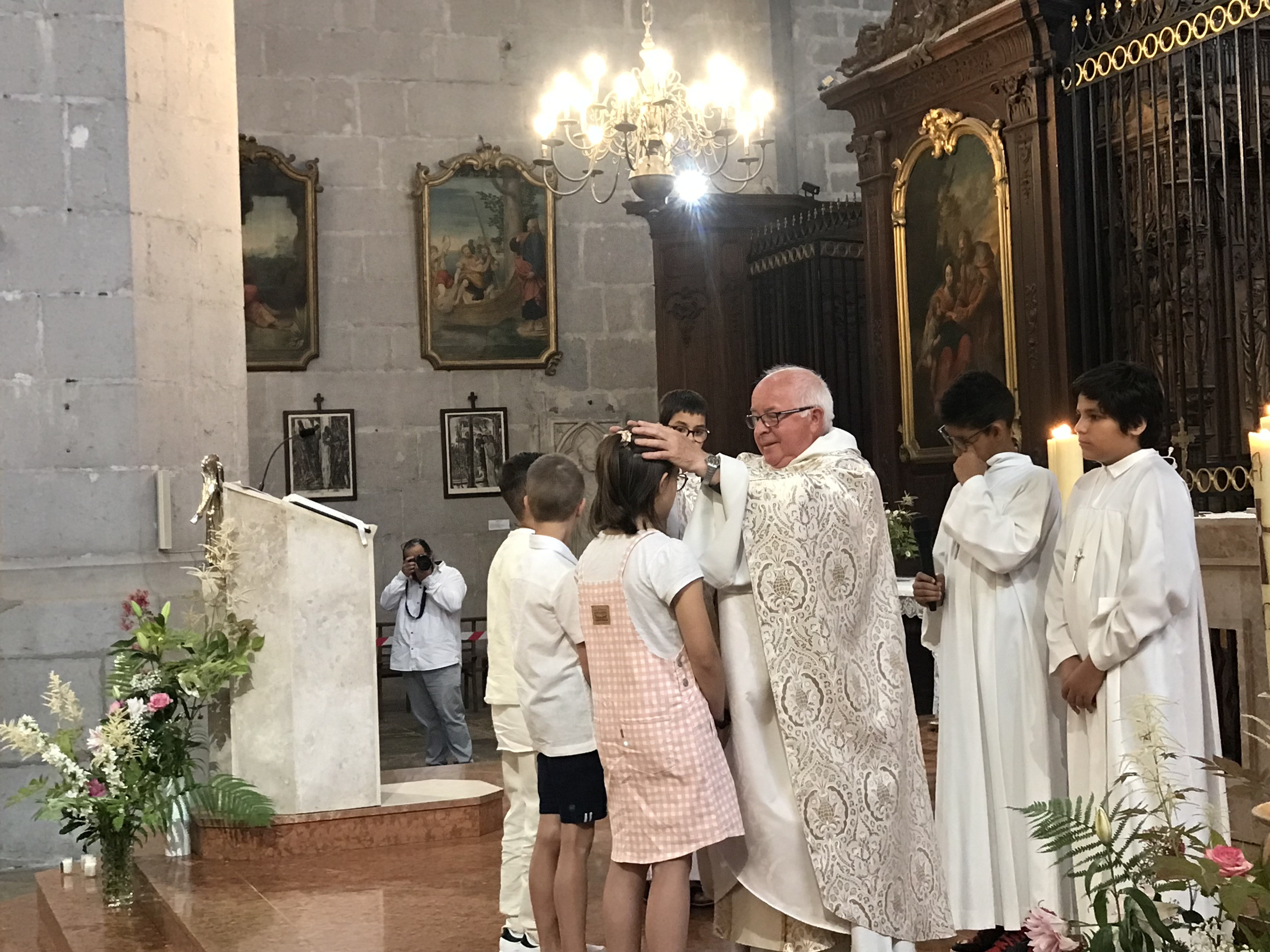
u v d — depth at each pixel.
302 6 14.00
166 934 4.96
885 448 10.45
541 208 14.48
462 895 5.12
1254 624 4.44
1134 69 7.94
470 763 9.00
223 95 7.93
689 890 4.08
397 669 9.45
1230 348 7.32
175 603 7.21
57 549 7.08
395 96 14.22
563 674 3.78
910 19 10.05
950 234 9.76
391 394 14.21
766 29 14.91
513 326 14.45
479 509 14.38
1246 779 2.64
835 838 3.13
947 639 4.22
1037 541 4.02
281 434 13.93
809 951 3.23
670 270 13.41
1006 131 9.09
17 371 7.04
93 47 7.15
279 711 5.93
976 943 4.05
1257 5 6.91
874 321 10.58
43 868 6.89
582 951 3.75
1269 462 3.03
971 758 4.08
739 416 13.30
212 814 5.88
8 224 7.04
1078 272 8.62
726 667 3.33
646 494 3.29
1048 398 8.76
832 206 12.94
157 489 7.30
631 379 14.80
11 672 6.88
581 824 3.75
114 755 5.50
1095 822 2.60
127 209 7.21
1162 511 3.54
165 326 7.43
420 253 14.21
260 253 13.80
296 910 4.98
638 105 8.94
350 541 6.07
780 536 3.21
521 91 14.52
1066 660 3.76
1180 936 2.38
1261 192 7.07
